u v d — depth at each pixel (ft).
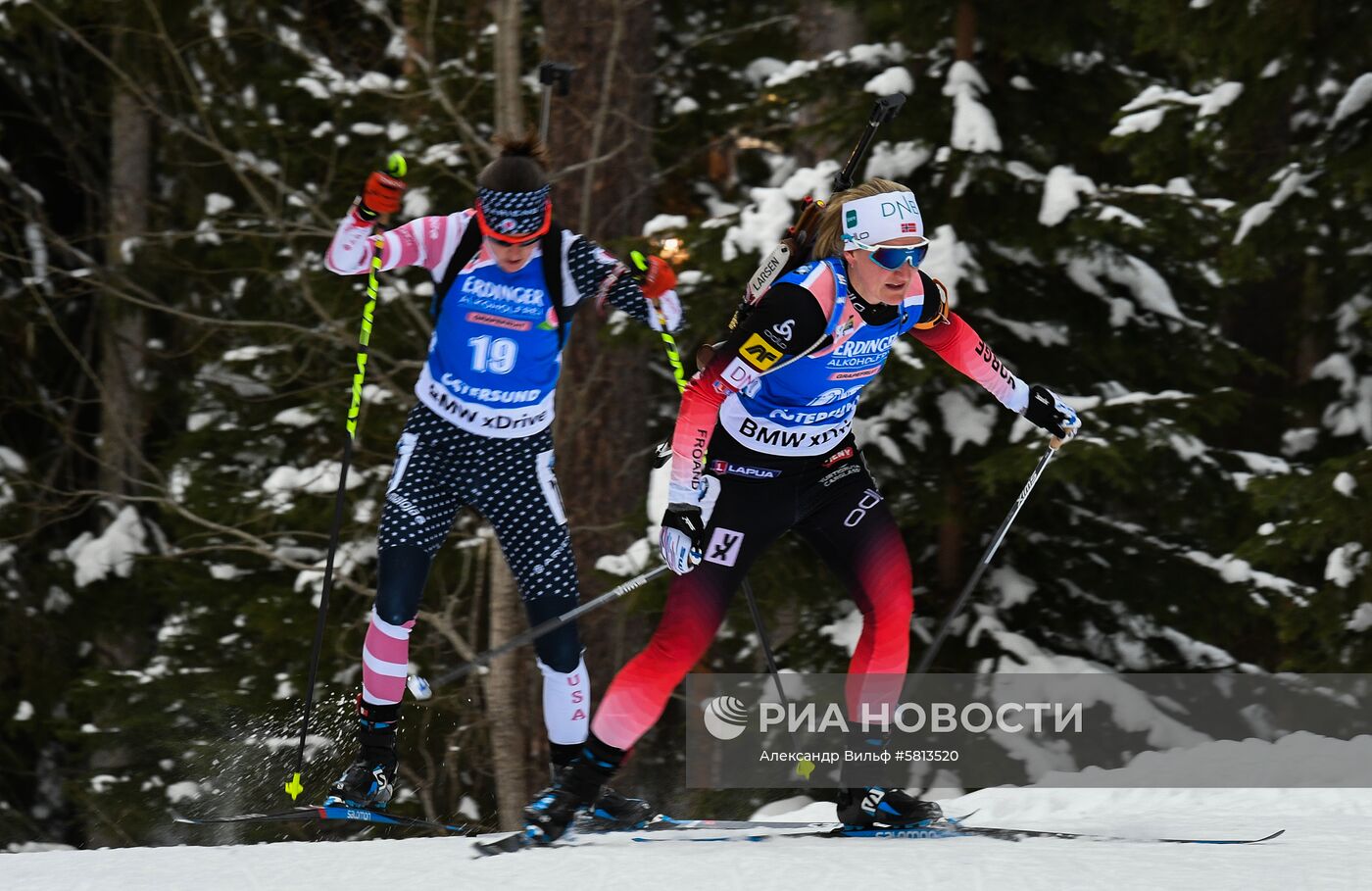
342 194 57.36
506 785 44.29
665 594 42.24
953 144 41.22
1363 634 40.73
